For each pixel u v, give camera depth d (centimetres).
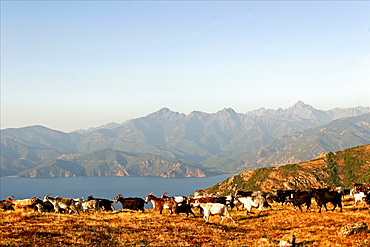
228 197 3809
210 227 2745
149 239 2273
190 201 3678
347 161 19312
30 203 3388
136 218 2975
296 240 2366
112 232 2402
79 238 2170
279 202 4594
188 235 2442
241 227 2872
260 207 3500
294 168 19762
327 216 3145
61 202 3319
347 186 17038
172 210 3350
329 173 18700
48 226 2400
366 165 18312
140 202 3772
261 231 2731
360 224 2470
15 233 2167
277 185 18350
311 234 2534
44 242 2036
